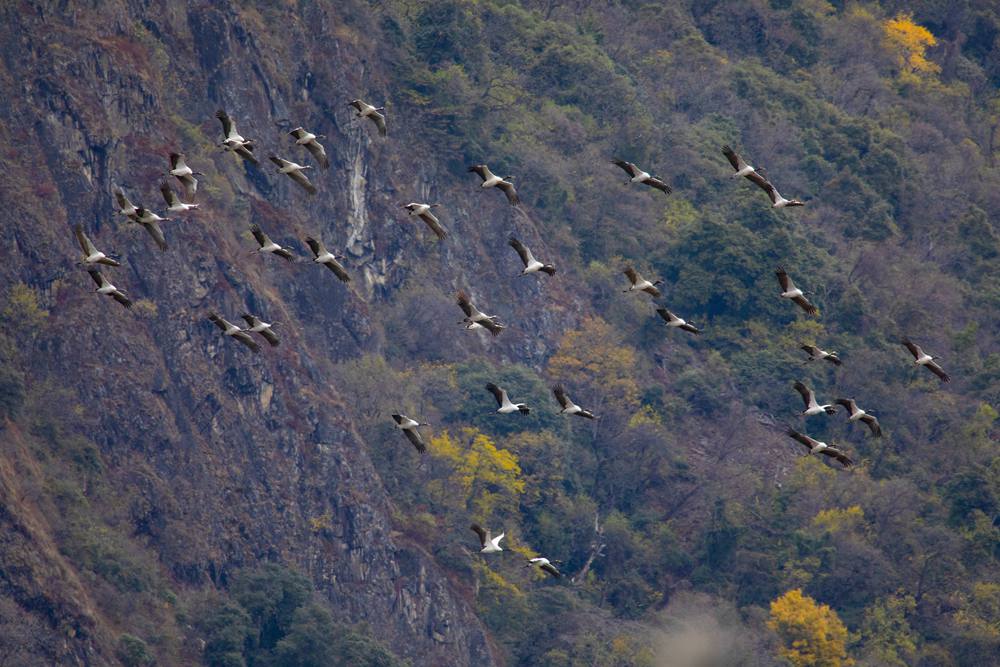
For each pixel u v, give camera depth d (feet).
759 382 362.53
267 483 277.64
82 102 283.59
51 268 266.77
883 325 387.55
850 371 369.50
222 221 301.02
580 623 285.64
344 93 345.92
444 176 368.07
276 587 259.80
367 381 309.63
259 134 326.44
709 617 288.30
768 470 344.08
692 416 355.36
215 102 320.91
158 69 306.35
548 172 384.06
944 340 395.34
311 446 287.07
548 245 378.94
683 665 275.80
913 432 364.79
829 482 332.39
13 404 241.96
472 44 396.37
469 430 313.94
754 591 308.81
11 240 262.06
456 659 279.49
